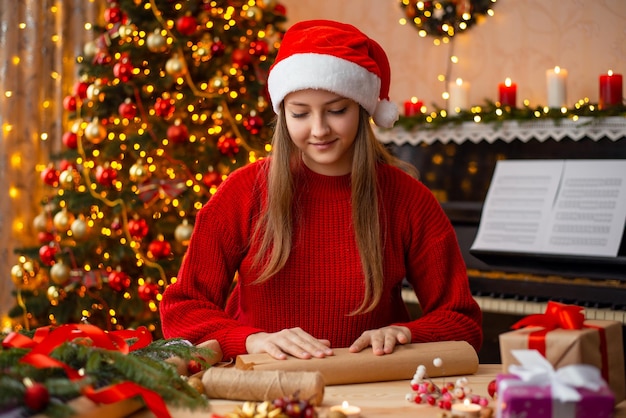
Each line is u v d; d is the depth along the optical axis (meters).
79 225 3.68
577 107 3.29
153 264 3.70
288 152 1.68
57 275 3.70
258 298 1.71
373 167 1.68
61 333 1.09
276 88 1.62
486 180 3.45
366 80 1.59
